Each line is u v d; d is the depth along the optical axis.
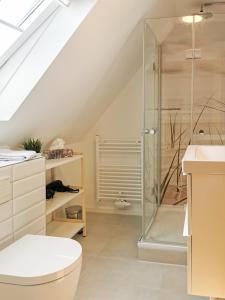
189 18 2.96
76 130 3.40
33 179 2.03
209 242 1.03
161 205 3.45
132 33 2.73
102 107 3.56
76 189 3.04
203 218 1.02
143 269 2.42
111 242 2.93
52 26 1.95
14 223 1.83
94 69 2.60
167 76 3.38
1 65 1.99
